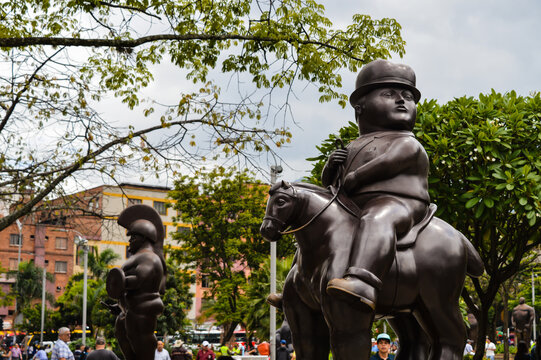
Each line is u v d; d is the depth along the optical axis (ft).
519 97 34.58
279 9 26.84
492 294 34.53
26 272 183.62
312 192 12.60
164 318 124.36
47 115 29.71
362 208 12.36
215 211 102.01
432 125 32.89
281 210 12.32
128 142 29.40
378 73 13.12
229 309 108.68
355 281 10.94
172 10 27.53
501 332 134.82
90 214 31.99
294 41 26.43
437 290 11.90
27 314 173.37
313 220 12.17
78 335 155.84
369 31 27.50
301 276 12.56
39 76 30.01
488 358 62.34
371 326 11.56
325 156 33.65
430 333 12.31
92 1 25.84
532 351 36.32
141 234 17.71
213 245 107.86
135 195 140.67
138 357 17.20
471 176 31.14
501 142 31.04
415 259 11.89
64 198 31.48
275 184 12.61
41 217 32.94
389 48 27.94
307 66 26.14
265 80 27.81
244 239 110.42
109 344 99.35
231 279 107.76
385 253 11.28
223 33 27.81
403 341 13.60
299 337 13.00
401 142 12.50
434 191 31.73
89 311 147.95
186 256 111.04
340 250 11.70
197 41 27.61
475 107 34.17
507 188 29.76
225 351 73.72
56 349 39.75
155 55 28.68
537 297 127.24
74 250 227.40
